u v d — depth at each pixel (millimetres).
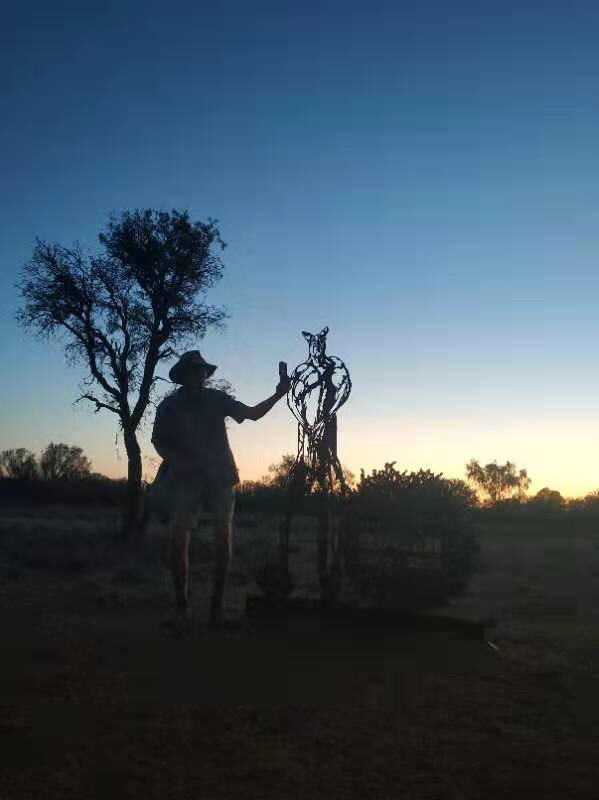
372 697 5363
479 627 7418
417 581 8164
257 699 5254
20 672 5973
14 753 4164
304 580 12094
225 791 3684
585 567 16500
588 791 3771
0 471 82250
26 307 25312
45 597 10602
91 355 25016
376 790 3734
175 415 8289
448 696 5453
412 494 8430
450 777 3918
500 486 95312
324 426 8234
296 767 4004
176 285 25609
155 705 5078
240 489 19500
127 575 13219
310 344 8320
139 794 3639
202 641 7164
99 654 6633
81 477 74250
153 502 8305
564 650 7352
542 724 4859
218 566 8156
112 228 25375
